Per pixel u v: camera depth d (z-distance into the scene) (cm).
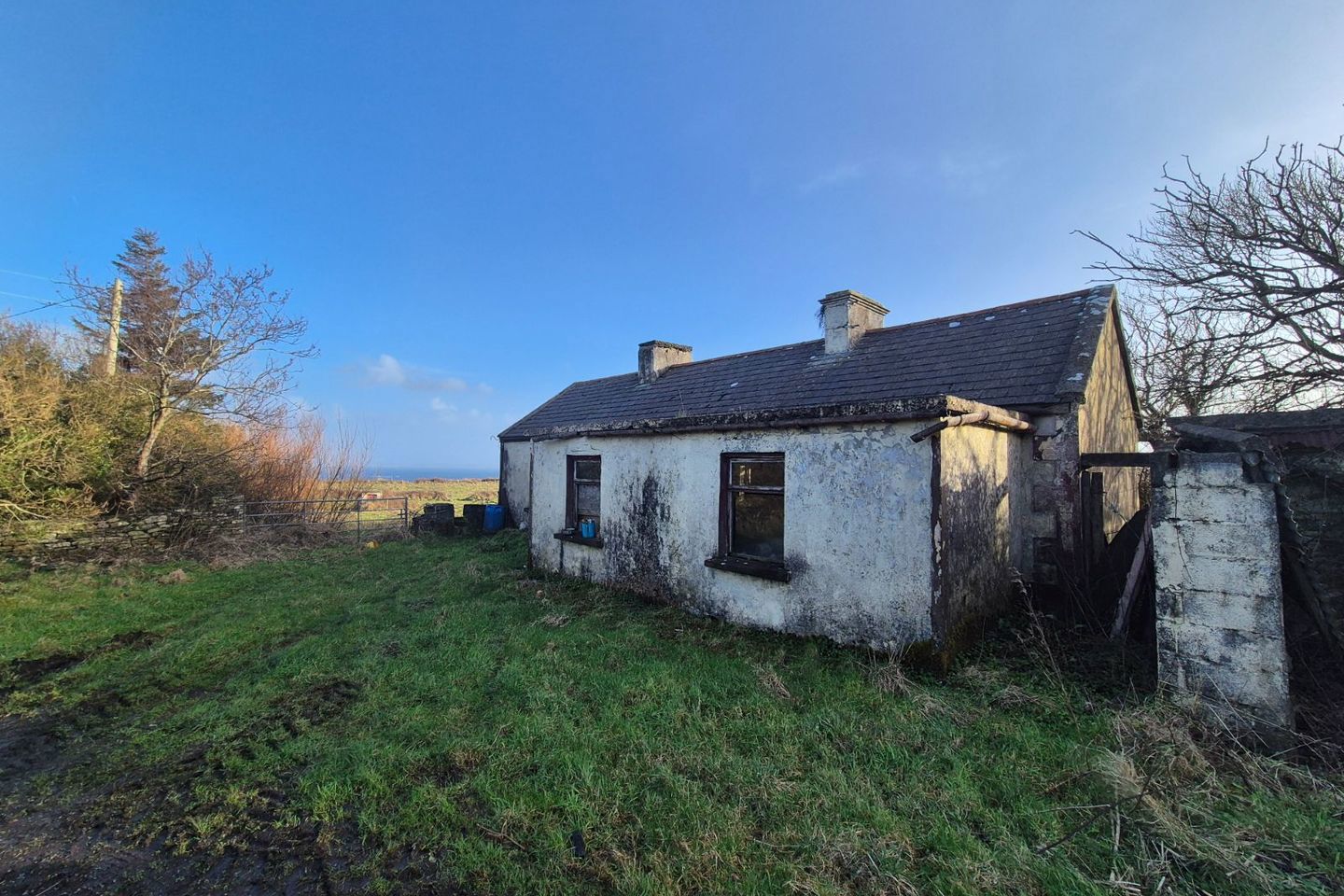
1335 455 507
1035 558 687
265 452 1634
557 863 273
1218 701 386
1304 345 662
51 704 487
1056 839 280
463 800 327
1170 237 746
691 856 272
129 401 1246
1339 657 432
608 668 525
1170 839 272
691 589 714
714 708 436
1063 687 443
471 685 493
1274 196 661
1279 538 376
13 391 1030
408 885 265
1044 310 900
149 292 1505
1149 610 551
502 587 876
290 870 278
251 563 1120
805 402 1005
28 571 931
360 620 705
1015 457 678
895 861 266
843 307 1121
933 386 845
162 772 374
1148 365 861
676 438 741
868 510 543
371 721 430
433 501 2369
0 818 328
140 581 938
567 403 1780
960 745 373
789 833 287
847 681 475
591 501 912
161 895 264
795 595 602
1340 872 252
